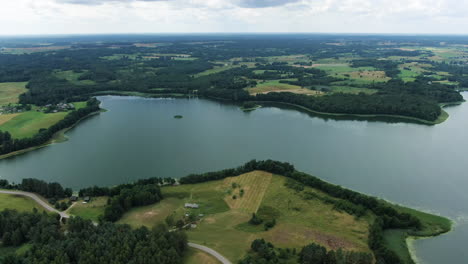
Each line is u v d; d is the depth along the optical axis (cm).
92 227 12319
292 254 11512
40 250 10819
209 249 11800
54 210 14588
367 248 11994
